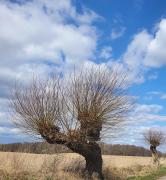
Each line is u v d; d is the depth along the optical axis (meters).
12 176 21.12
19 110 24.94
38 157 25.00
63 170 25.44
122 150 68.12
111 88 25.27
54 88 25.09
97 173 25.81
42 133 24.72
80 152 25.50
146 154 79.75
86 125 24.92
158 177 35.25
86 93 24.98
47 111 24.70
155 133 59.72
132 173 36.28
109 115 25.02
